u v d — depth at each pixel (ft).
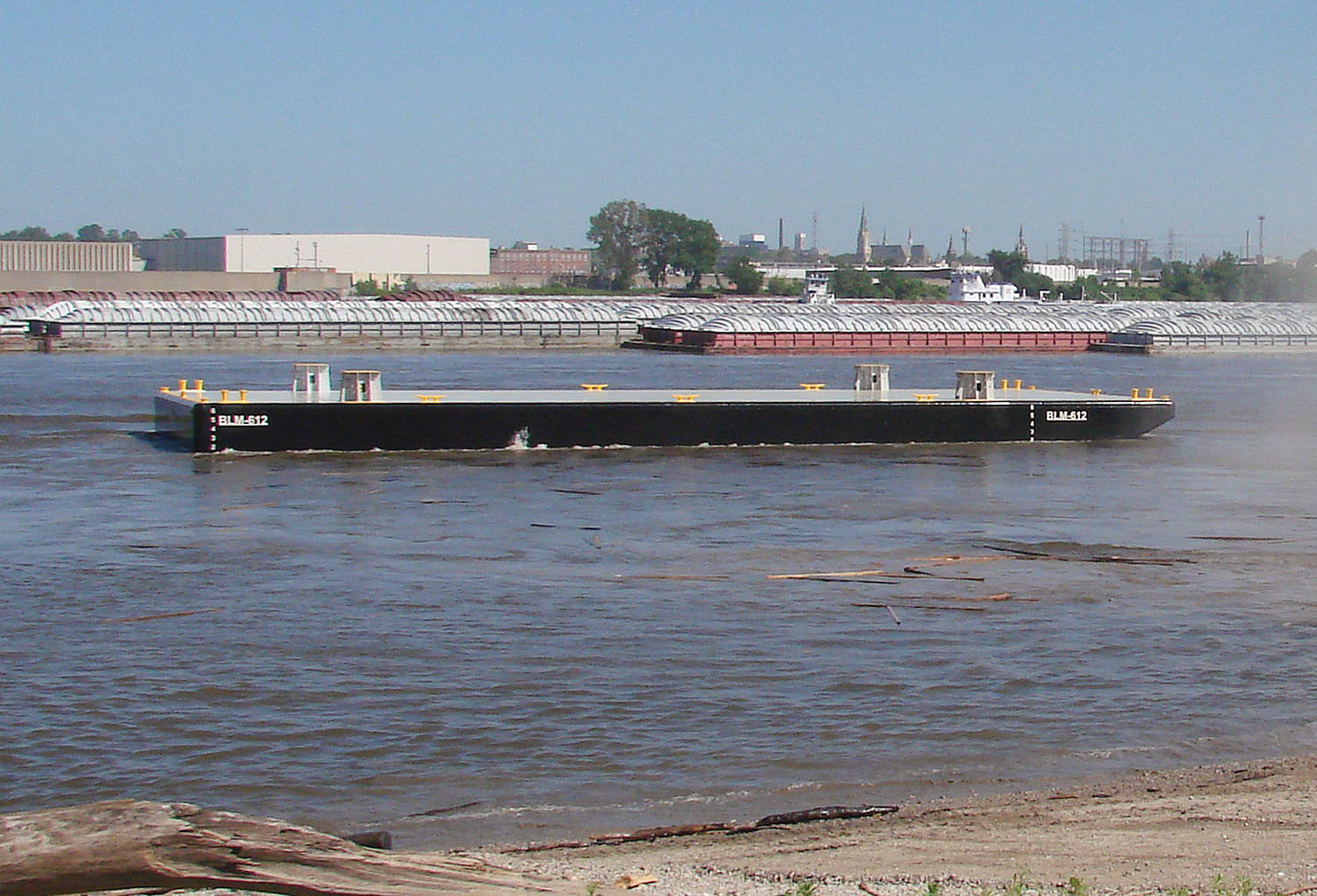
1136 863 56.13
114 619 109.91
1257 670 96.89
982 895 51.31
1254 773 74.69
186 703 88.74
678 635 105.40
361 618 110.42
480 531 149.38
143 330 530.68
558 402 218.38
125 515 156.97
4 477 184.24
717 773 76.95
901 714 86.79
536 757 79.56
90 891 47.73
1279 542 147.74
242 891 47.50
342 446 210.59
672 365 457.27
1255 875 53.57
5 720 85.30
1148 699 90.22
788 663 98.22
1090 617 111.96
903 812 69.15
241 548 138.51
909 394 248.52
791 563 134.21
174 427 221.66
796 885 53.36
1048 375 433.89
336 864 49.73
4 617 109.91
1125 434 243.19
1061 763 77.97
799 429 227.40
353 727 84.53
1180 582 126.11
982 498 176.76
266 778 76.43
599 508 164.86
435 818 70.85
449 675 94.94
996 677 94.84
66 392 316.60
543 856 62.34
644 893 52.26
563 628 107.45
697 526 154.10
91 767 78.02
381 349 541.34
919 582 125.18
